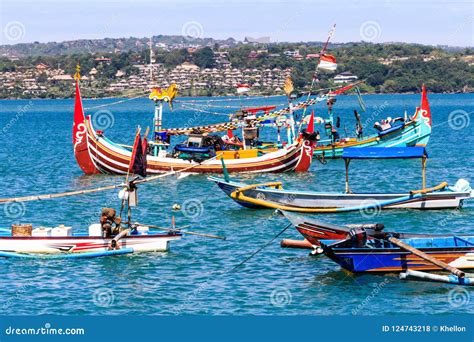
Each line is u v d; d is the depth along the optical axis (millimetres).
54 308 32719
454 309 32625
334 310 32562
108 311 32375
